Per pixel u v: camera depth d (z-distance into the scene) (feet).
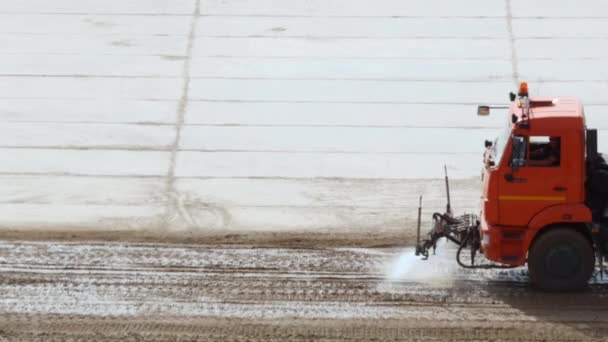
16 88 272.51
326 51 286.66
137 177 238.68
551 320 167.84
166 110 264.11
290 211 224.12
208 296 178.81
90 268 191.42
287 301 176.45
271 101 267.39
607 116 258.16
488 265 181.78
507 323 167.12
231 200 229.25
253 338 162.81
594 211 174.40
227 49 288.30
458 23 297.12
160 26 298.35
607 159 180.75
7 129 256.52
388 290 180.65
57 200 228.84
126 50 288.10
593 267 174.19
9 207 225.56
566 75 274.57
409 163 243.81
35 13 305.12
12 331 165.68
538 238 174.60
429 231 205.98
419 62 281.54
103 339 163.02
